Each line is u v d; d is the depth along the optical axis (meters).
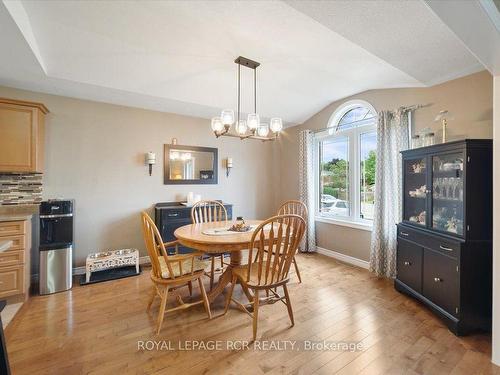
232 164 4.49
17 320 2.13
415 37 1.84
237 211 4.61
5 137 2.57
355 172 3.65
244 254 3.87
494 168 1.73
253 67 2.68
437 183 2.36
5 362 1.22
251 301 2.42
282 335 1.94
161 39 2.22
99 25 2.02
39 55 2.27
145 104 3.52
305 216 3.39
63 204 2.79
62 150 3.16
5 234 2.39
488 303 1.98
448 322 2.03
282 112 4.02
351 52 2.37
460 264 1.96
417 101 2.88
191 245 2.18
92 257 3.08
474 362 1.67
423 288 2.35
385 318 2.18
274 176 5.07
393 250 3.00
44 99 3.06
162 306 1.99
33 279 2.90
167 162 3.87
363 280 3.01
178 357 1.70
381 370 1.59
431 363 1.66
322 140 4.19
